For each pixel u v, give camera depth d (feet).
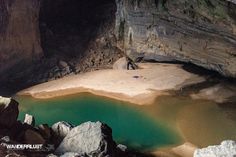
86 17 129.08
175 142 68.44
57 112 83.61
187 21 88.07
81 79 100.68
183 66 102.94
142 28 102.63
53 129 63.26
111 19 123.44
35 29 105.40
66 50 113.70
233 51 81.46
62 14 129.29
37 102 88.79
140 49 106.83
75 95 91.50
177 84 92.43
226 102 81.00
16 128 58.75
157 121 77.10
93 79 99.86
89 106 85.81
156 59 106.52
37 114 82.79
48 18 125.49
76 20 128.26
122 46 114.32
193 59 93.71
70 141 57.47
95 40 118.42
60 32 121.19
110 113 82.07
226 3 73.56
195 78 94.53
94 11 130.21
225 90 85.87
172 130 73.00
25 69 103.86
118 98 88.43
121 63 106.73
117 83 96.02
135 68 106.22
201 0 79.56
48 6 123.44
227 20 76.02
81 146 56.39
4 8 95.96
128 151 64.44
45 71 104.17
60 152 55.77
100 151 55.62
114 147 59.26
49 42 115.03
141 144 68.74
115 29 115.85
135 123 77.10
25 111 84.38
